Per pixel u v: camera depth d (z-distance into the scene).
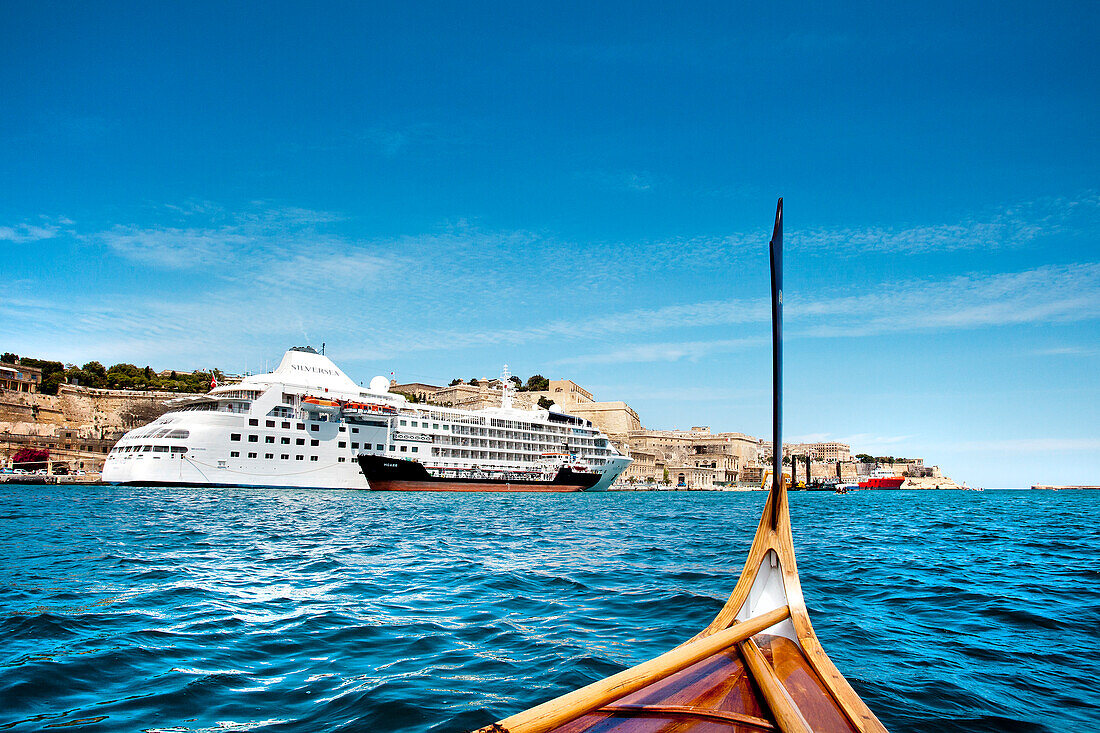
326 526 30.02
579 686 7.54
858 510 61.91
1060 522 42.41
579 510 50.62
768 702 4.26
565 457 89.50
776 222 6.64
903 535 30.06
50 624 10.17
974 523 40.69
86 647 8.95
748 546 23.22
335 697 7.14
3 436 98.00
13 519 31.66
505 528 31.20
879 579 15.59
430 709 6.78
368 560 18.52
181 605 11.88
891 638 9.88
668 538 26.62
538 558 19.41
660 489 153.62
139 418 118.56
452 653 8.96
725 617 6.27
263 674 7.98
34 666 8.03
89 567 16.36
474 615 11.40
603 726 4.01
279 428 69.25
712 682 4.72
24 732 6.12
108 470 69.50
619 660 8.62
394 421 77.00
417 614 11.45
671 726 4.01
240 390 71.75
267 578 15.07
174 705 6.89
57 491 65.31
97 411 115.12
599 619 11.09
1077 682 7.84
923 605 12.46
